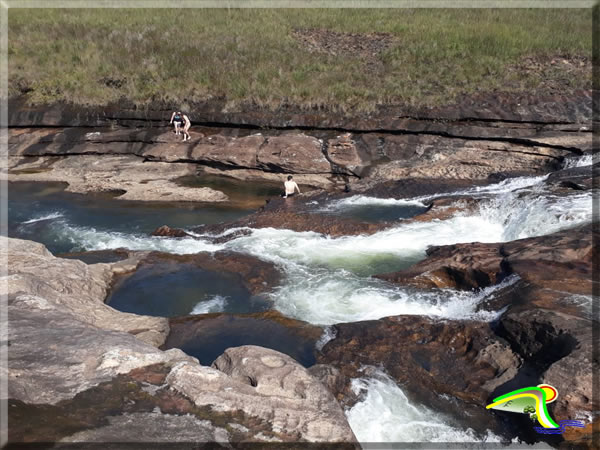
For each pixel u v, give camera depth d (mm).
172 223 13148
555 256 7723
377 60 20984
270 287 8914
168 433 4492
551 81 18578
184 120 18000
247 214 13773
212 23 24938
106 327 7332
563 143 15055
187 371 5203
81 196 15312
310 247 10570
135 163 17359
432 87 18656
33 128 18953
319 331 7340
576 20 24703
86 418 4605
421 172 15547
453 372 6266
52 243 11789
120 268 9758
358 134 17078
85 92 19438
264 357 5590
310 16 25922
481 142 16062
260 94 18641
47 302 6707
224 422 4656
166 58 21125
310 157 16219
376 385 6117
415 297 8250
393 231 11094
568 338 5656
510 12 26109
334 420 4758
